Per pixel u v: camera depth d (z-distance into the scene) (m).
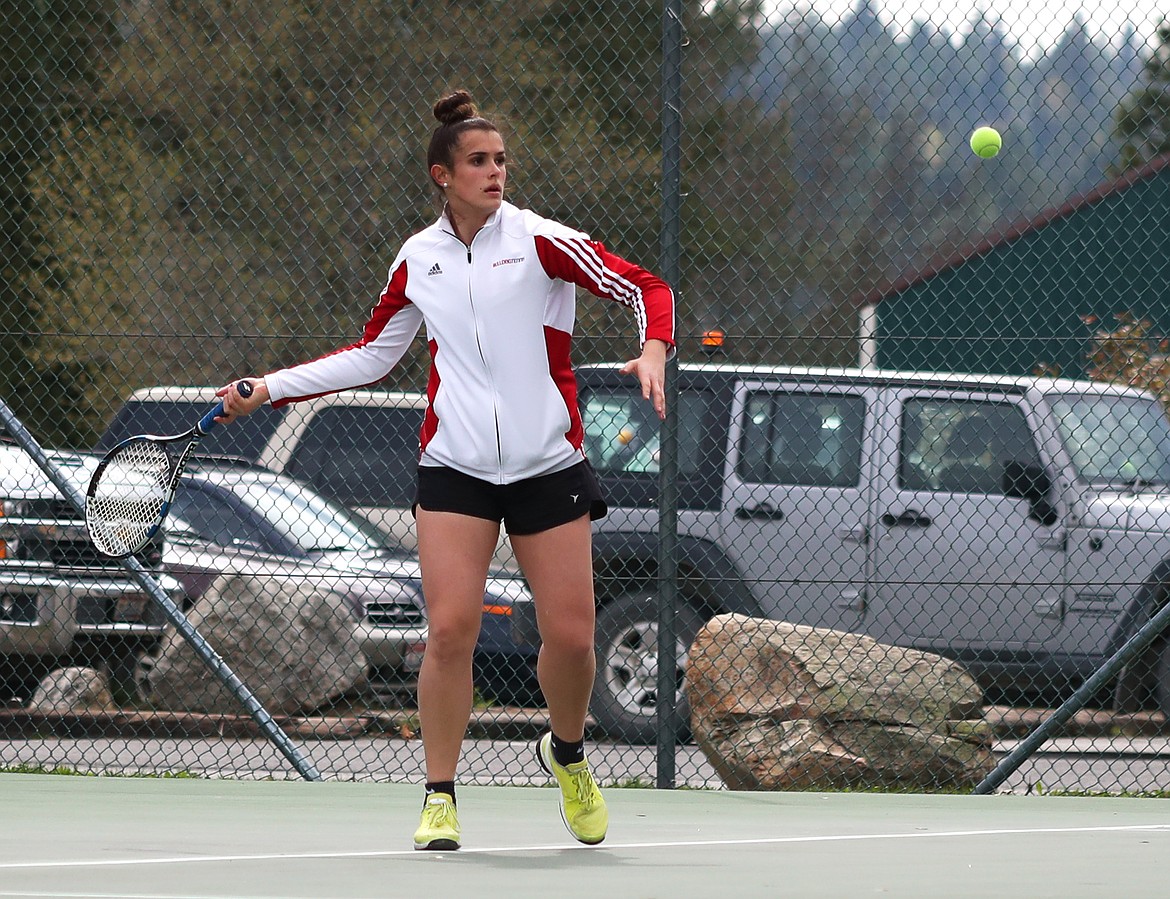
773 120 36.62
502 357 14.94
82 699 31.27
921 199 32.47
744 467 30.25
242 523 33.12
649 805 21.22
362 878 13.89
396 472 35.59
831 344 37.66
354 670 31.72
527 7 44.28
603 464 30.53
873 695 24.89
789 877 14.22
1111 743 30.81
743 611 29.86
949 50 27.34
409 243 15.48
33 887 13.41
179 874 14.19
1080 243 30.62
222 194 45.00
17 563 30.31
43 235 36.94
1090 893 13.44
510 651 31.08
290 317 42.72
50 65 37.81
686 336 24.05
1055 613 29.59
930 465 30.16
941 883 13.95
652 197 37.56
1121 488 30.14
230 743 31.00
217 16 46.06
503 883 13.65
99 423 36.81
